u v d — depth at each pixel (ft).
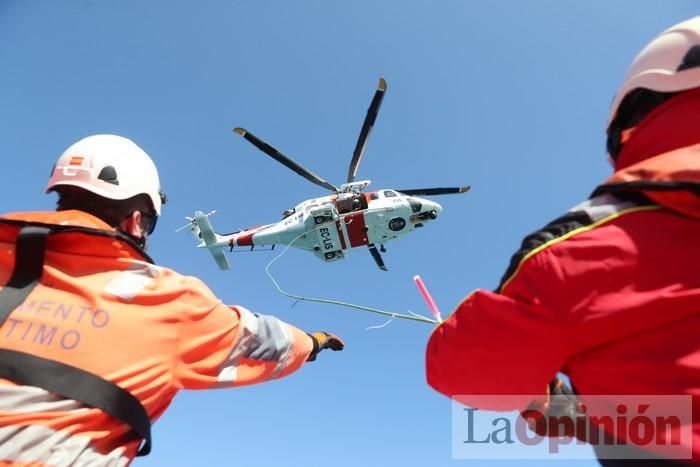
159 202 12.21
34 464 7.32
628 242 6.34
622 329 6.15
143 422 8.61
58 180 10.87
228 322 10.39
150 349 8.93
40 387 7.87
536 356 6.72
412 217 57.67
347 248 59.41
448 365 7.68
